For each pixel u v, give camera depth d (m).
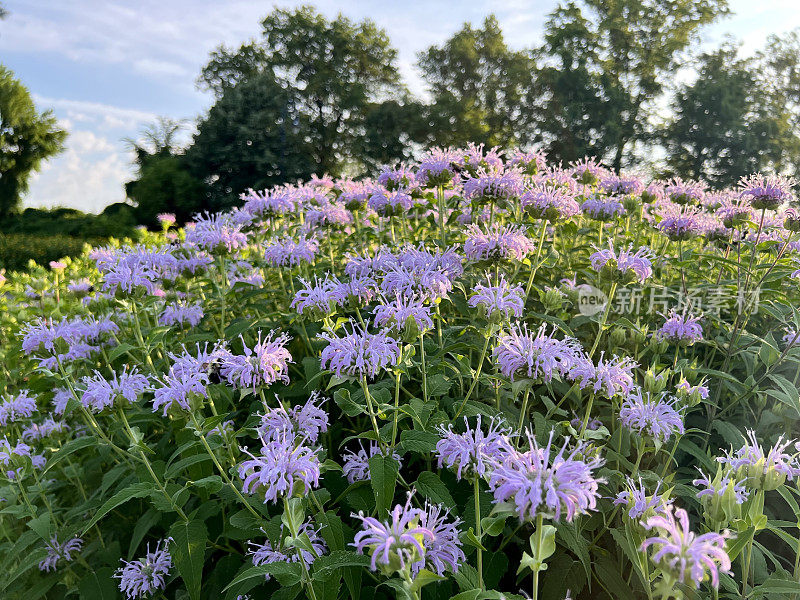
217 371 0.44
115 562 0.43
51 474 0.59
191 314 0.62
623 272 0.43
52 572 0.48
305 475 0.28
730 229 0.67
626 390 0.36
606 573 0.35
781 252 0.58
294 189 0.72
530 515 0.23
